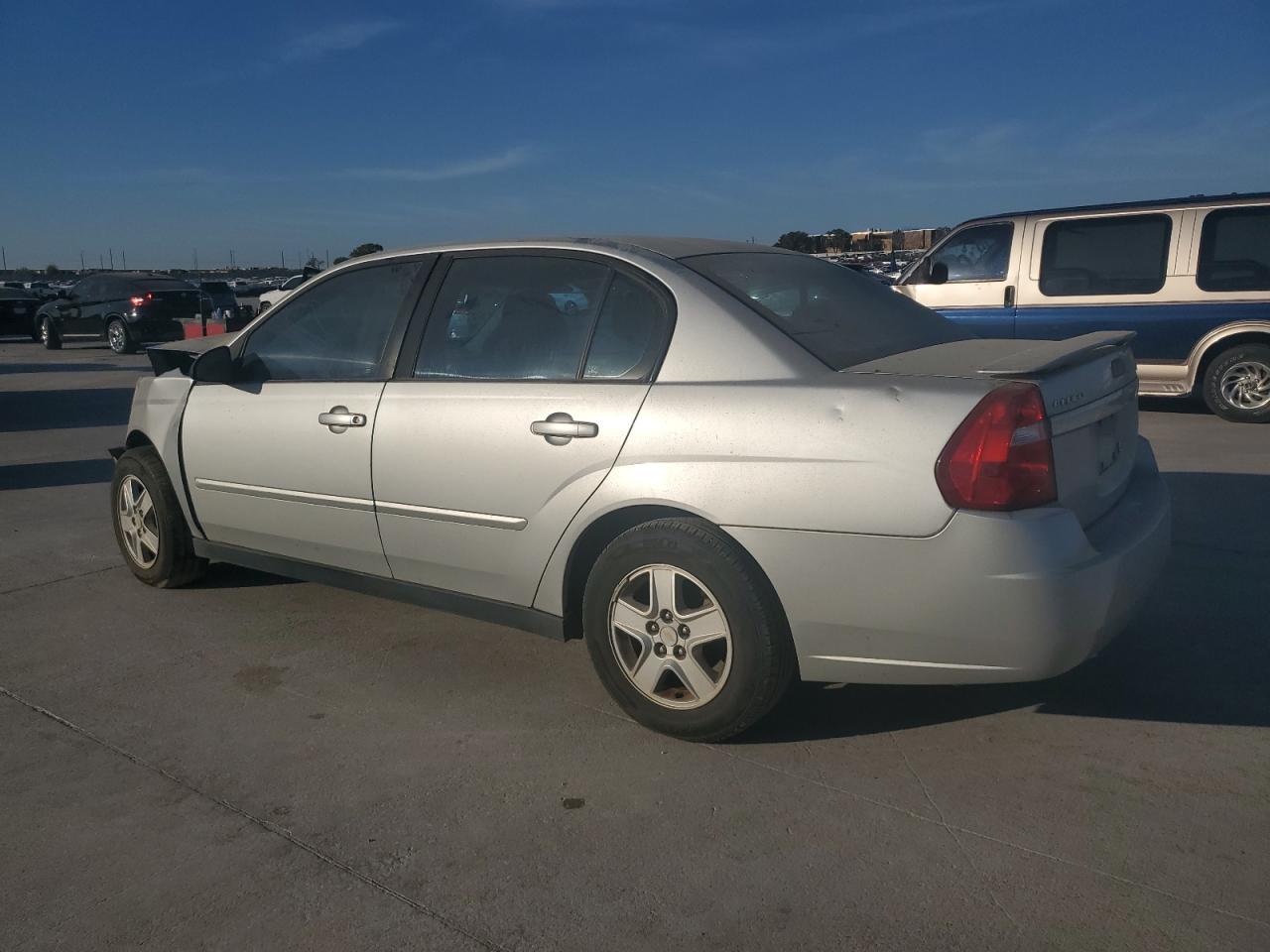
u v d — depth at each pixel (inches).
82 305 855.1
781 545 118.9
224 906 101.0
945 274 357.4
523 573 141.6
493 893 101.9
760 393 122.5
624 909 98.8
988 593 110.7
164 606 189.2
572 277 143.9
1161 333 369.4
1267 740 128.6
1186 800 115.1
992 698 141.7
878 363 125.6
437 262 158.6
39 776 127.0
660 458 126.0
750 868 104.7
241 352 181.2
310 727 139.1
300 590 197.0
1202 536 216.1
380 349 160.4
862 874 103.2
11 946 95.7
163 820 116.6
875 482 113.9
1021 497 111.6
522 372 143.3
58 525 251.1
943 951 91.7
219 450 176.9
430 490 148.3
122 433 400.8
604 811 116.1
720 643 125.1
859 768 124.3
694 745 131.2
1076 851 106.0
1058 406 116.8
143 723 141.3
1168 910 96.2
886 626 116.1
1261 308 354.3
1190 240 362.0
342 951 94.2
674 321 132.0
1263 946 91.1
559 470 134.6
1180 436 339.9
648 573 127.9
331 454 159.6
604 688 147.6
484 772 126.0
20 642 172.6
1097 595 113.4
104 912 100.4
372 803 119.2
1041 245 385.7
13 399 515.5
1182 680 146.0
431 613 183.5
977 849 106.8
